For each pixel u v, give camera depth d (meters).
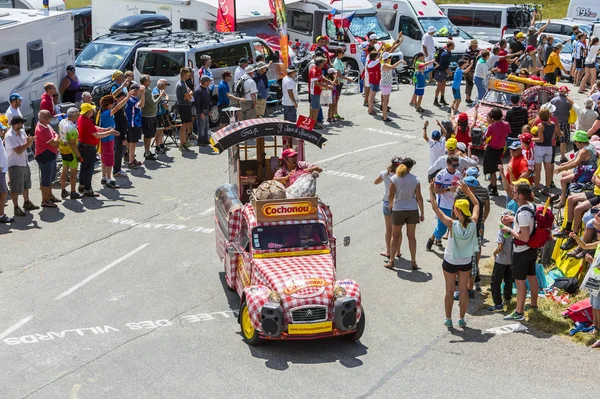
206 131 21.14
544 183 18.61
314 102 22.53
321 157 20.39
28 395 9.62
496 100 21.41
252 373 10.15
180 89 20.14
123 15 29.97
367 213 16.47
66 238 14.95
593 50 28.44
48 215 16.09
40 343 10.99
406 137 22.41
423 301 12.45
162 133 20.19
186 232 15.34
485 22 36.06
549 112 17.05
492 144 17.02
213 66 23.28
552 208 16.39
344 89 28.83
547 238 11.43
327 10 30.12
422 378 10.05
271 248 11.42
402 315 11.95
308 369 10.28
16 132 15.55
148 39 24.59
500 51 25.81
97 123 17.75
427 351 10.81
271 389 9.73
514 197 12.88
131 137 18.86
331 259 11.44
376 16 30.98
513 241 11.49
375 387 9.81
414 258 13.64
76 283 13.02
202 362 10.45
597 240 12.78
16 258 13.98
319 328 10.51
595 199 13.30
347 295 10.57
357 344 11.03
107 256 14.16
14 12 21.78
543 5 49.91
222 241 12.90
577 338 11.06
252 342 10.87
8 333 11.29
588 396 9.59
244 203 13.98
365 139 22.17
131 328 11.46
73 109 16.47
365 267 13.77
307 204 11.63
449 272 11.26
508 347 10.88
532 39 29.94
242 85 21.05
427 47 27.95
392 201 13.34
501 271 11.91
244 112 21.22
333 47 29.47
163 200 17.09
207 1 27.81
